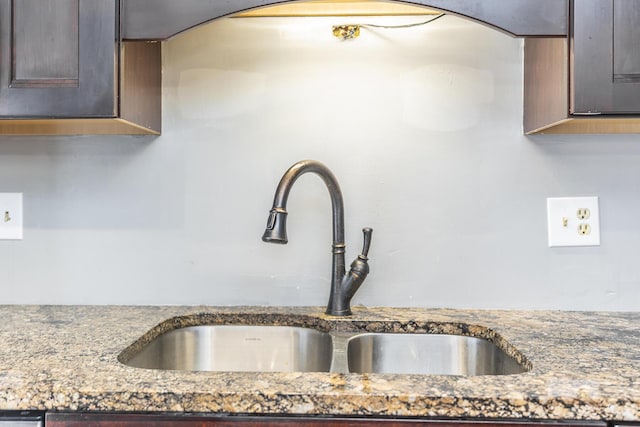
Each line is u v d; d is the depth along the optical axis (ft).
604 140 3.73
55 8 2.88
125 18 2.87
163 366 3.34
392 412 2.00
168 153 3.85
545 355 2.56
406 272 3.82
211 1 2.85
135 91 3.31
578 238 3.75
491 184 3.78
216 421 2.07
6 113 2.89
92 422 2.09
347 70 3.82
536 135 3.74
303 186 3.83
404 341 3.43
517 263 3.77
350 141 3.82
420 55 3.80
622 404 1.97
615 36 2.78
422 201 3.81
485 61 3.78
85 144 3.84
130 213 3.85
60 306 3.81
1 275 3.85
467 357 3.35
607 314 3.62
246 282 3.84
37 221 3.85
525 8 2.81
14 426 2.08
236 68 3.84
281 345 3.61
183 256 3.85
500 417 2.00
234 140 3.84
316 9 3.59
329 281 3.83
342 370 2.85
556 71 3.07
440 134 3.80
